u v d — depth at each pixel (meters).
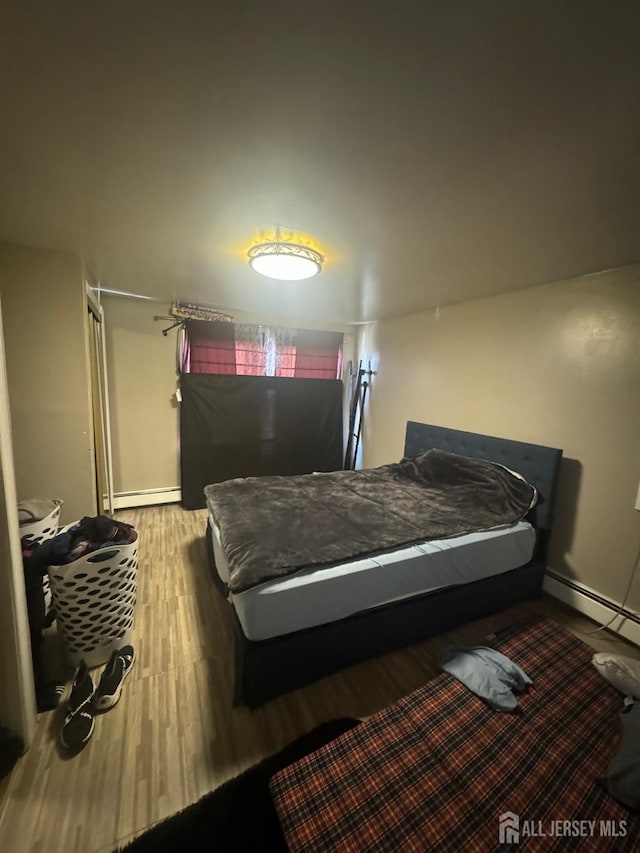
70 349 2.25
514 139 0.97
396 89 0.81
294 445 4.35
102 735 1.40
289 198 1.35
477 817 1.17
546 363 2.47
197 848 1.08
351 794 1.22
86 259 2.23
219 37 0.69
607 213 1.38
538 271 2.17
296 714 1.52
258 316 4.03
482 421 2.97
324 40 0.69
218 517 2.24
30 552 1.66
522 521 2.34
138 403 3.63
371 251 1.86
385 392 4.16
